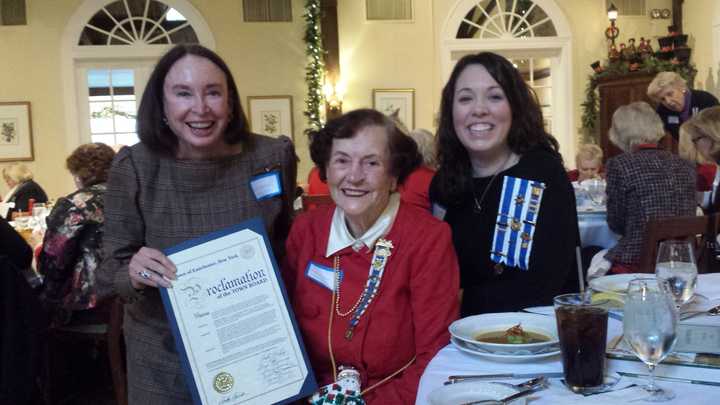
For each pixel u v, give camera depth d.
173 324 1.46
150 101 1.64
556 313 1.19
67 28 7.77
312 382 1.50
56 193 7.86
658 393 1.09
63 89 7.80
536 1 8.28
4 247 2.65
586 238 3.57
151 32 7.94
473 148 1.88
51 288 3.04
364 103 8.21
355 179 1.55
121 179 1.66
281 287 1.50
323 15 7.98
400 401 1.48
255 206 1.71
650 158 3.04
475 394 1.14
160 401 1.64
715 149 3.39
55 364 3.34
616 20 8.34
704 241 2.79
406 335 1.58
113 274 1.62
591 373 1.13
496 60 1.87
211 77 1.59
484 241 1.91
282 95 8.10
